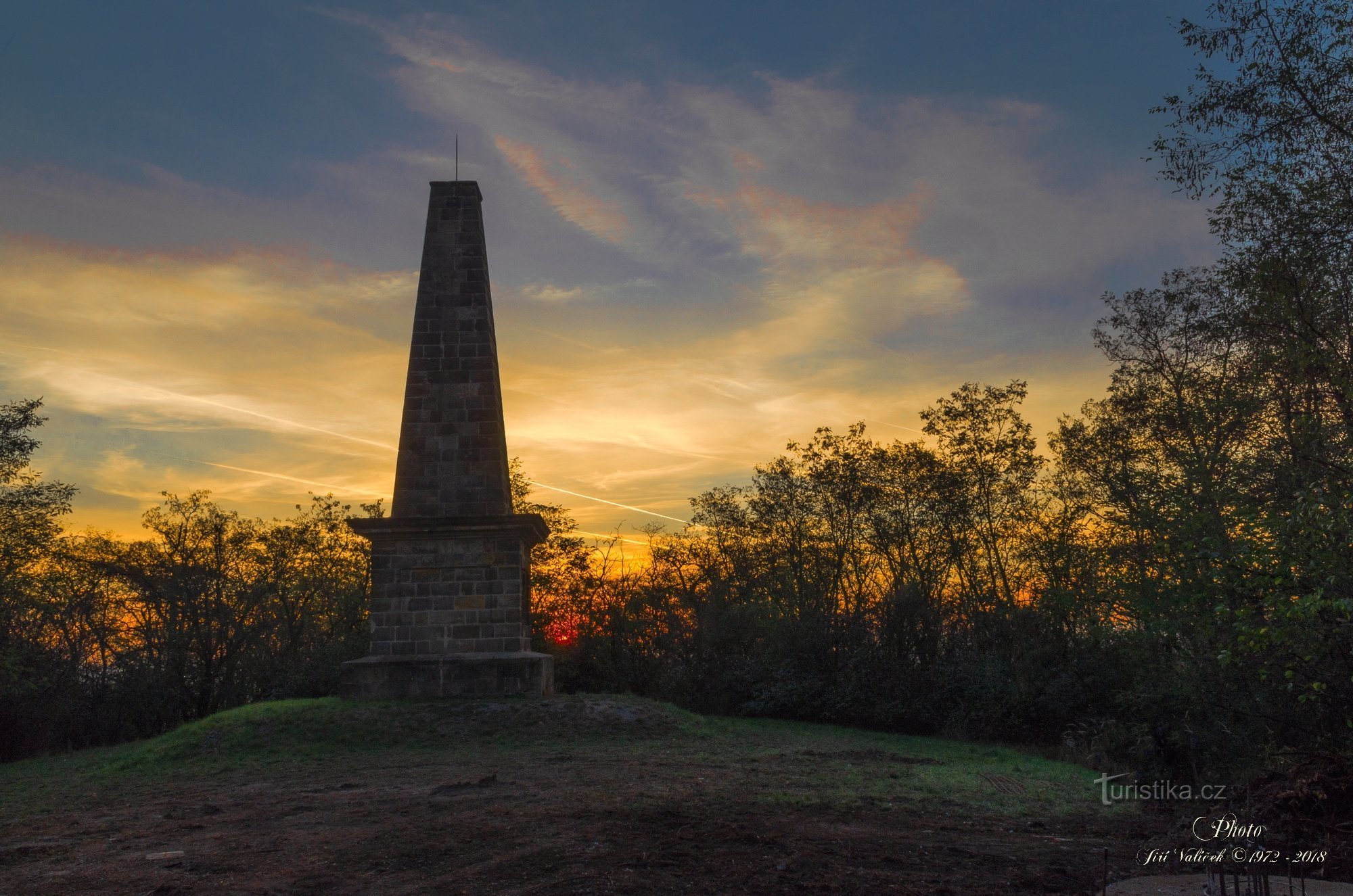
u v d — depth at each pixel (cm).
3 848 1262
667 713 2612
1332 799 1303
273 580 4416
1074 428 2788
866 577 3912
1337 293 1555
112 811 1541
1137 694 2027
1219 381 2131
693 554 4222
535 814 1318
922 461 3628
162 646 4231
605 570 4400
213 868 1087
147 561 4284
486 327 2927
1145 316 2569
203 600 4281
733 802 1430
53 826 1427
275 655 4472
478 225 2998
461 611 2759
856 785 1650
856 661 3272
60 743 3984
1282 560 1399
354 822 1336
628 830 1208
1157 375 2538
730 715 3478
